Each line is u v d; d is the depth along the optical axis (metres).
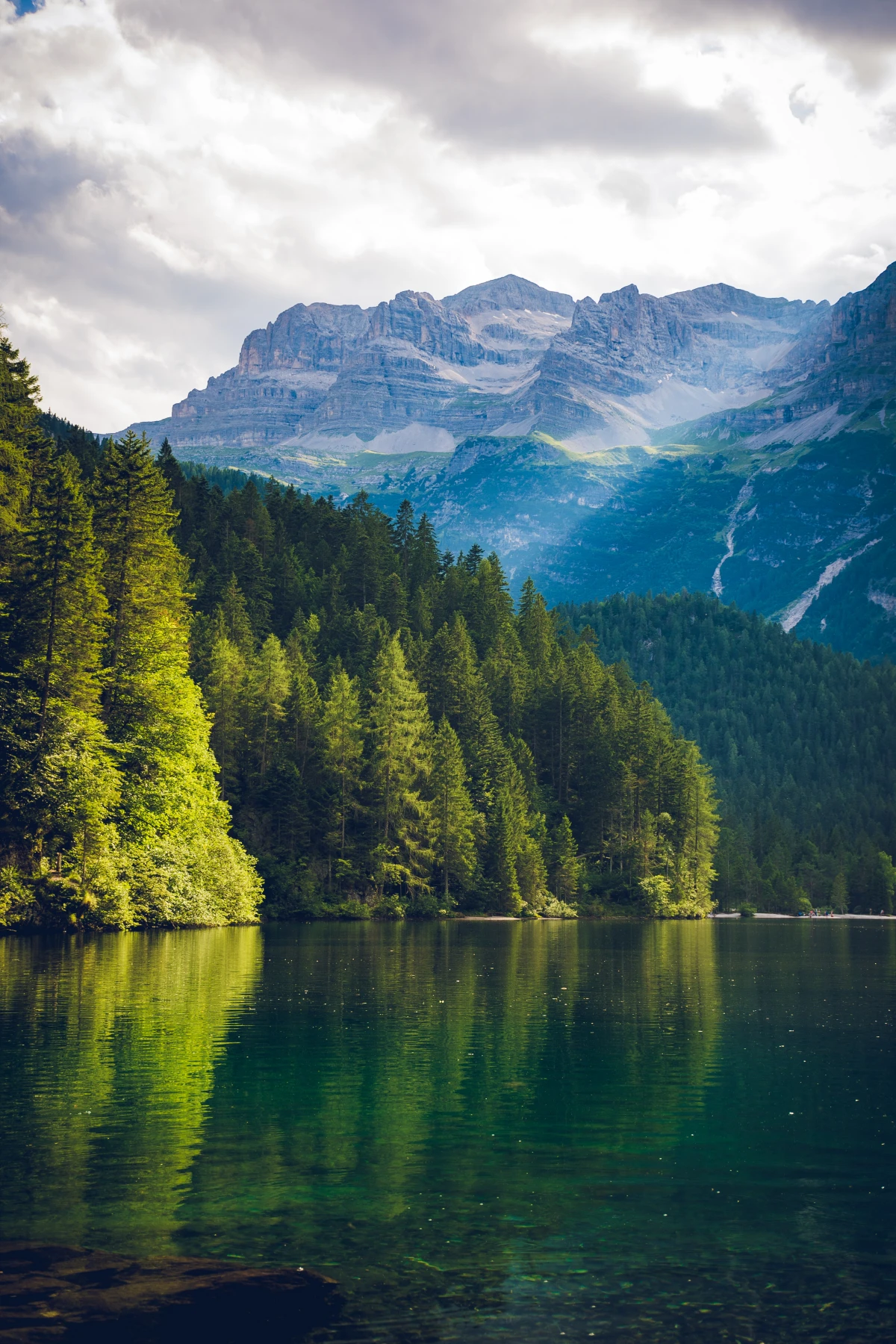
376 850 120.12
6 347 78.56
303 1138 23.06
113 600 81.69
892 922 172.88
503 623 187.50
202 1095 26.27
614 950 78.19
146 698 79.31
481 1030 36.94
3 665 69.62
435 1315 15.02
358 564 184.50
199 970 51.41
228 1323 14.41
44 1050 30.92
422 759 126.56
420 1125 24.36
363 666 149.75
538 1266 16.77
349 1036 34.88
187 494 193.00
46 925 67.56
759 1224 18.72
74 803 66.19
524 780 145.38
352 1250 17.16
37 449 80.69
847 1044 35.69
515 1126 24.52
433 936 90.06
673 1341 14.45
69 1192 19.38
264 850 114.31
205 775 88.00
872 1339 14.58
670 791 157.75
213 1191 19.61
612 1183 20.72
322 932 89.62
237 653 118.50
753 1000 47.62
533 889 133.25
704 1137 23.98
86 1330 13.96
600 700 163.00
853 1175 21.48
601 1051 33.62
